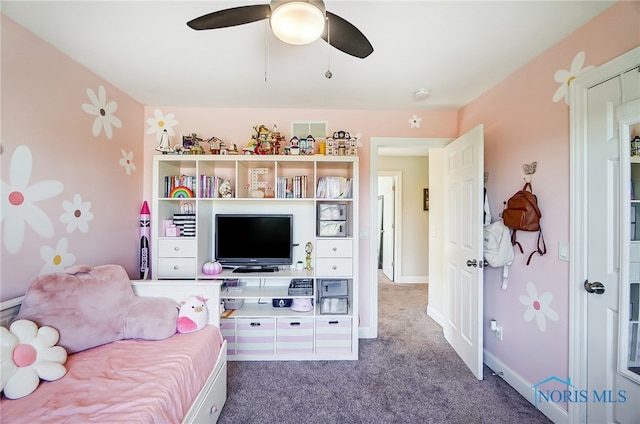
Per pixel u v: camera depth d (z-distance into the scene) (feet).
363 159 9.27
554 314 5.53
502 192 7.07
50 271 5.62
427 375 7.16
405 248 16.42
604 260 4.66
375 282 9.29
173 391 4.03
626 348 4.40
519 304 6.44
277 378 7.02
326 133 9.18
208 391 5.12
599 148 4.74
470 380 6.93
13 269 4.95
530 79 6.19
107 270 5.71
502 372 6.97
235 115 9.05
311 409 5.91
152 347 5.06
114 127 7.48
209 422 5.17
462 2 4.45
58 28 5.15
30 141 5.24
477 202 6.95
